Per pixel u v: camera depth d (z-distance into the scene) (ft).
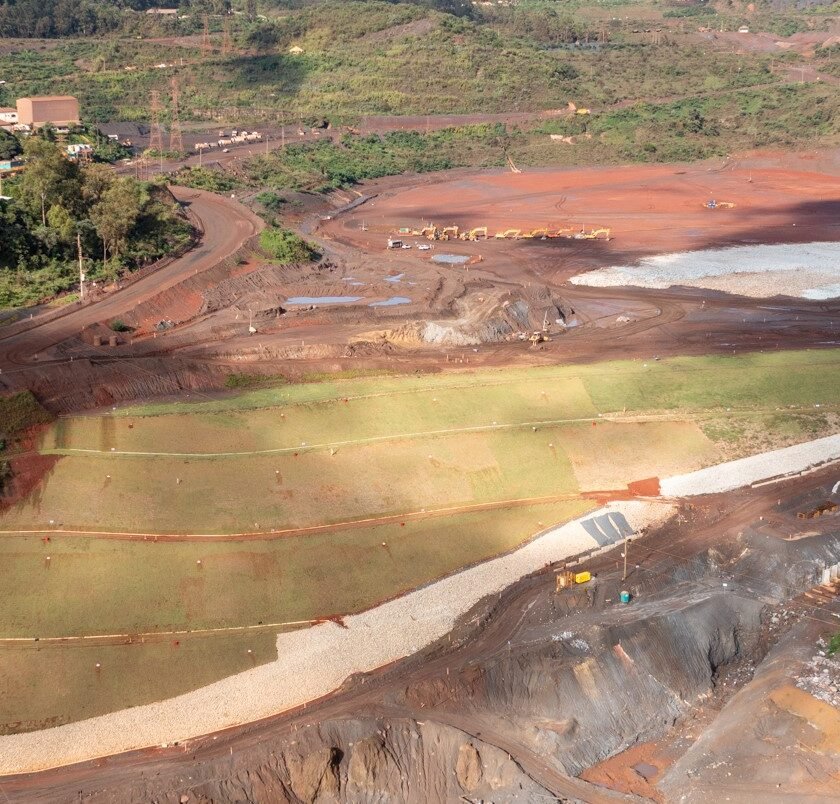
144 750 289.33
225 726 297.53
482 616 347.36
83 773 281.33
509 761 289.94
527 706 311.88
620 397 496.64
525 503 414.82
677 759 302.86
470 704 310.04
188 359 491.72
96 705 303.68
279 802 276.41
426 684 311.47
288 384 485.56
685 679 328.90
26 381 422.00
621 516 411.13
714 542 394.93
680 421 480.23
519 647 328.70
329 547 372.79
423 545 383.04
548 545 390.42
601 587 360.69
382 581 363.15
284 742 288.71
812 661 330.75
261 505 387.55
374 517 393.29
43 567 343.46
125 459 395.55
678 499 426.51
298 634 335.06
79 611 331.16
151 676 313.73
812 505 421.59
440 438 441.27
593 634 330.54
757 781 288.10
